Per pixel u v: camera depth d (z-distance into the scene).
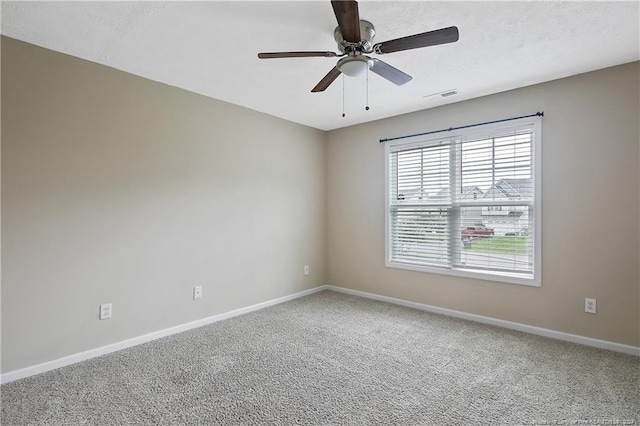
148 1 1.89
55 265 2.47
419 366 2.51
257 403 2.04
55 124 2.47
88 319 2.63
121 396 2.11
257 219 3.94
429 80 3.04
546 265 3.07
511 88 3.23
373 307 4.01
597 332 2.83
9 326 2.28
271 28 2.18
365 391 2.17
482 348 2.82
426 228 3.93
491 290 3.41
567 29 2.19
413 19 2.08
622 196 2.71
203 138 3.41
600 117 2.80
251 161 3.88
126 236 2.85
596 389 2.17
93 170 2.66
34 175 2.38
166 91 3.12
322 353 2.74
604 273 2.79
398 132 4.12
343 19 1.71
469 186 3.60
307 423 1.86
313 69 2.81
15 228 2.30
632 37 2.29
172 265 3.16
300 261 4.50
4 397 2.09
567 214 2.96
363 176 4.47
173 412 1.95
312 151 4.67
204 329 3.29
